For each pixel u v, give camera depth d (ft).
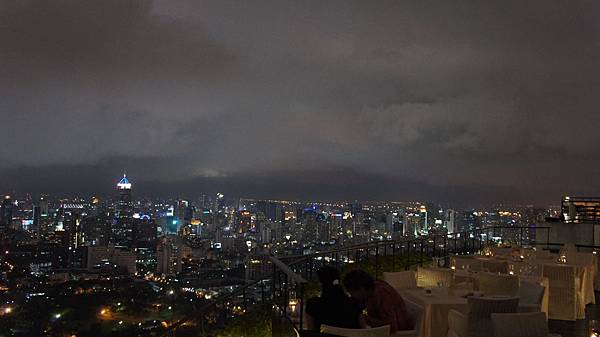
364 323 15.85
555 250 56.03
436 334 19.44
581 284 30.48
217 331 20.89
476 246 51.80
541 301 23.04
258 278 23.02
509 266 31.94
